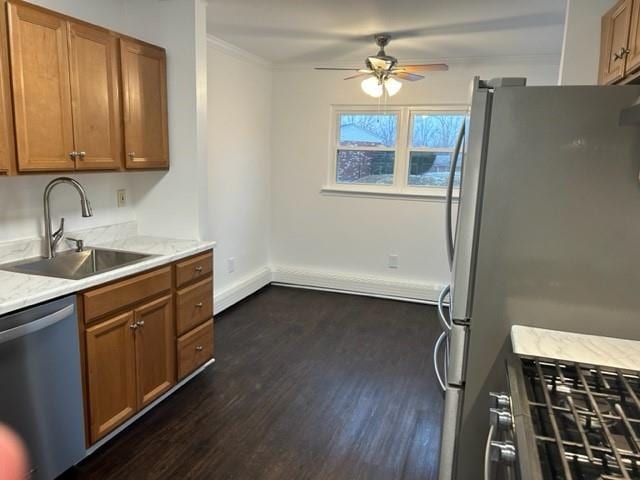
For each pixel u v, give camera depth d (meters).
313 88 4.83
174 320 2.68
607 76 2.16
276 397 2.83
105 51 2.41
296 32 3.56
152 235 3.13
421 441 2.43
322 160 4.94
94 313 2.08
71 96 2.24
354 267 5.05
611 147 1.38
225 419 2.57
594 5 2.36
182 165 2.98
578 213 1.44
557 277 1.48
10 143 1.98
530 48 3.92
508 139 1.44
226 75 4.08
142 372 2.44
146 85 2.72
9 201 2.34
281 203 5.17
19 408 1.78
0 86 1.91
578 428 0.96
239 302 4.62
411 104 4.59
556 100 1.39
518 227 1.48
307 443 2.39
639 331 1.45
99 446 2.28
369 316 4.34
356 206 4.93
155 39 2.89
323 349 3.56
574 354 1.32
